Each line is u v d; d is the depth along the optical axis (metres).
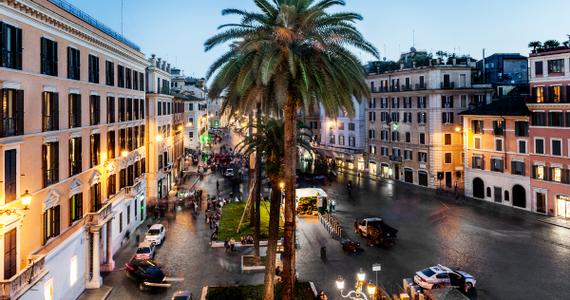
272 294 25.11
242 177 80.75
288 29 21.78
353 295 27.92
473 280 28.78
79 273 28.20
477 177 61.62
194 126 109.62
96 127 32.19
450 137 68.88
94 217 29.69
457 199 60.69
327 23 22.62
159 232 39.66
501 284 29.92
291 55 20.95
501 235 42.62
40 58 23.14
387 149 80.50
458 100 68.69
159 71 58.16
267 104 24.59
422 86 70.81
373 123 84.62
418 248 38.34
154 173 56.78
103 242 33.00
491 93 69.94
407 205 57.22
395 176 78.50
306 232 44.00
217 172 87.69
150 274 29.53
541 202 52.44
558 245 39.12
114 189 37.34
